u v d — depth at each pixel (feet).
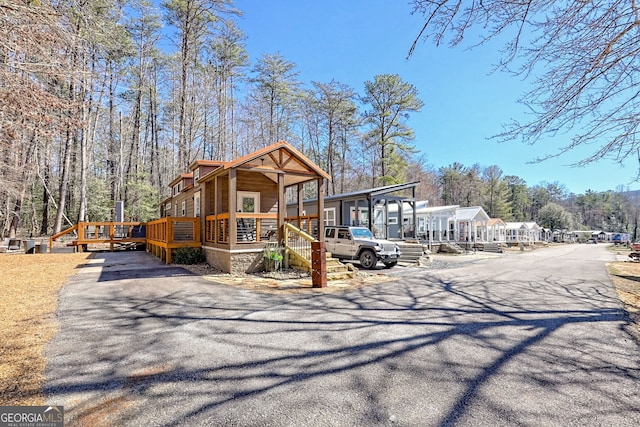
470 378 10.00
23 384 9.50
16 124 16.25
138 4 24.04
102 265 36.99
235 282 27.27
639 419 7.80
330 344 12.99
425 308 19.22
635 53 13.65
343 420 7.72
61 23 17.01
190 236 45.70
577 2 13.20
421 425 7.53
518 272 37.35
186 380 9.82
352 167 126.21
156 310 18.16
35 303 19.26
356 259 40.88
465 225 94.53
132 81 83.51
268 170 33.91
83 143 66.85
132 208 88.99
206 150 110.73
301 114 118.01
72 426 7.44
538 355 11.91
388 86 98.68
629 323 16.10
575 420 7.75
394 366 10.88
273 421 7.67
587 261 54.49
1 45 14.14
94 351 12.10
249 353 12.01
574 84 15.06
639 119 14.90
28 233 86.22
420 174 153.79
